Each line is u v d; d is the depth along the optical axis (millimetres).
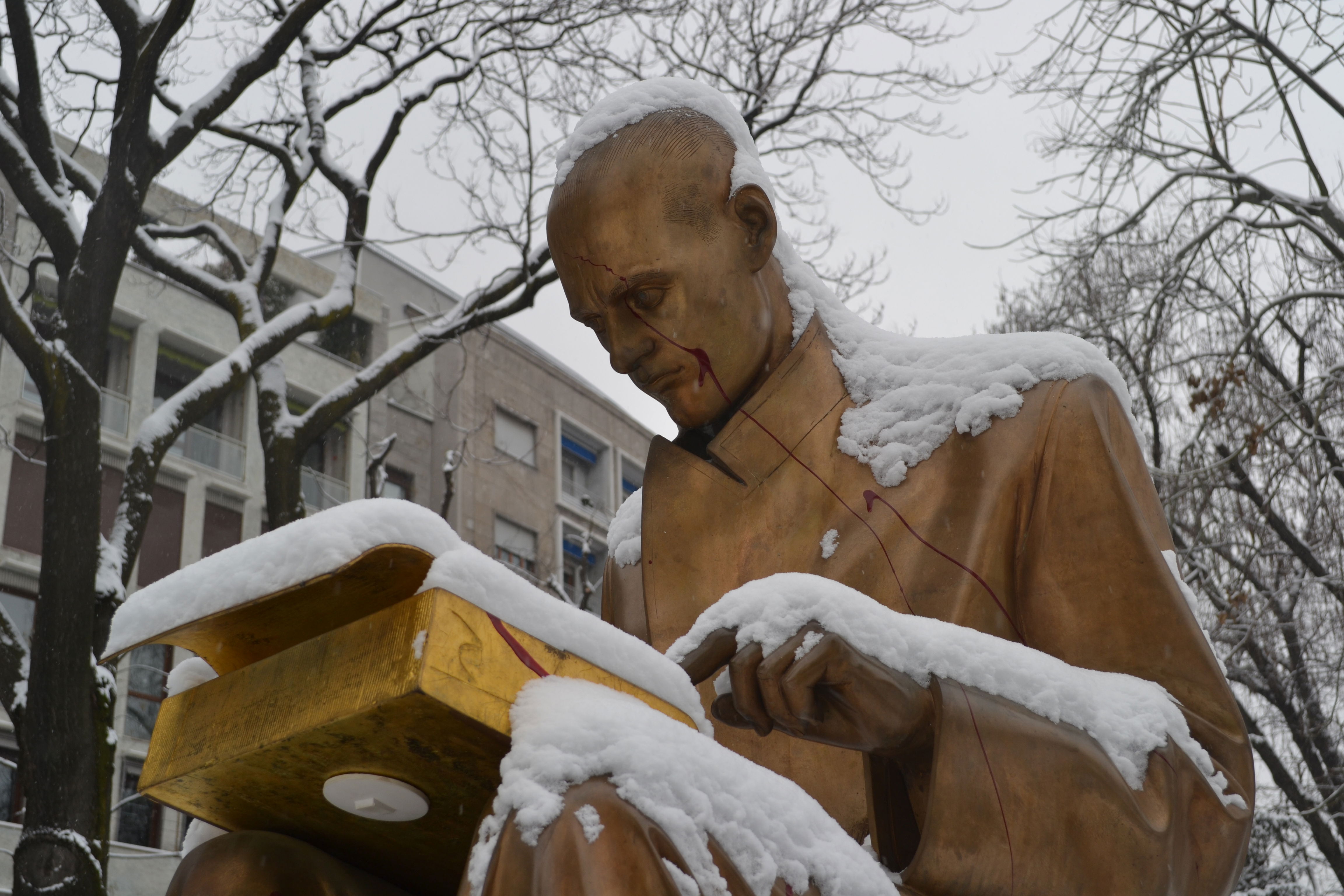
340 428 19953
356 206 9875
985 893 1515
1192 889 1643
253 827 1546
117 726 14656
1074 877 1539
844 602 1498
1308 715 10477
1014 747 1539
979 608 1825
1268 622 9828
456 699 1217
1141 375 9875
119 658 1407
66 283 8555
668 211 1974
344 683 1261
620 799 1193
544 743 1213
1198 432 9320
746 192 2008
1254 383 9953
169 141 8703
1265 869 10102
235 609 1346
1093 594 1831
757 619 1488
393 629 1246
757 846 1268
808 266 2154
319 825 1520
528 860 1166
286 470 8961
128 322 18312
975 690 1560
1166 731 1682
